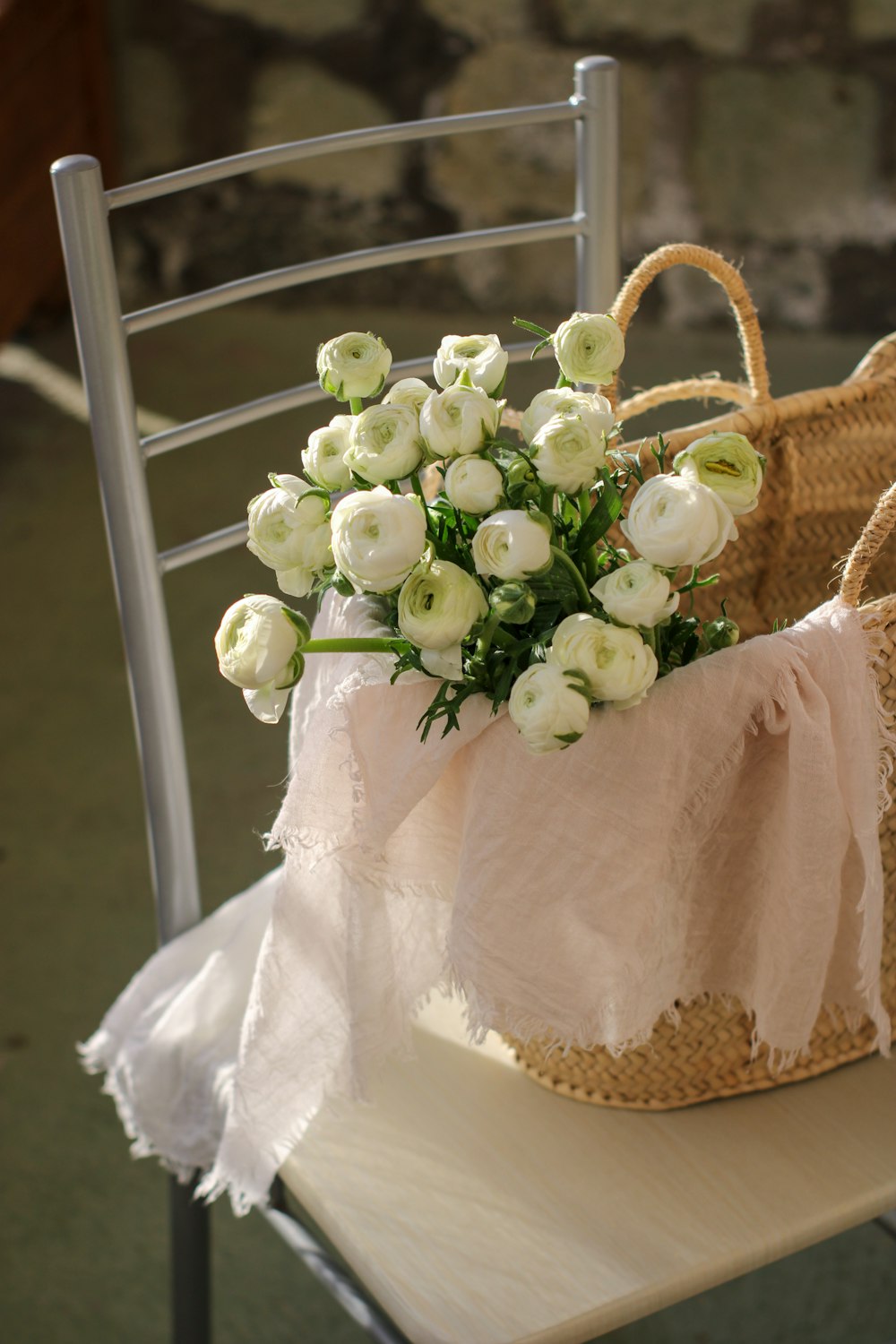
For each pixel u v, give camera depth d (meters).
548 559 1.01
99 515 3.25
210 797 2.43
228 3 3.84
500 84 3.80
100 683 2.74
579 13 3.68
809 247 3.83
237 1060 1.24
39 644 2.85
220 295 1.34
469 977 1.10
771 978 1.15
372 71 3.86
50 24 3.63
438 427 1.02
